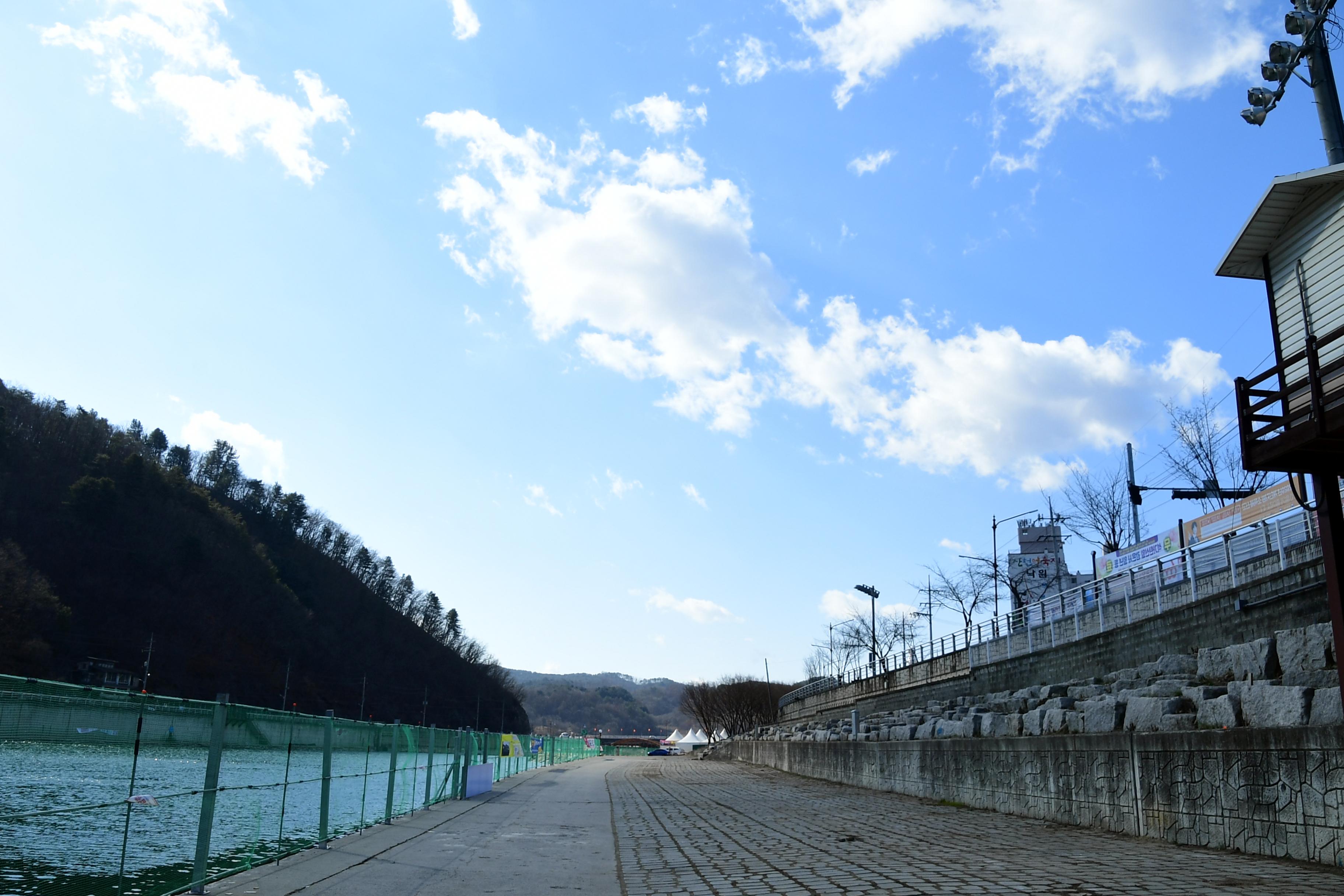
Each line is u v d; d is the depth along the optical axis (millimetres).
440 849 14297
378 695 151375
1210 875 10750
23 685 6543
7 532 105312
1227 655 16656
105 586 110750
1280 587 18562
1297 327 13109
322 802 13531
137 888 8055
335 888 10227
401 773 19531
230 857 11391
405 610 195250
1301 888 9727
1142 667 21359
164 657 110375
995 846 14453
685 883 11438
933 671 42469
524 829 18016
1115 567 39406
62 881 7012
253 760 10836
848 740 36281
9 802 6410
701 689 132750
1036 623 35094
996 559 57094
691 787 34562
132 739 7949
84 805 7027
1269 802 11961
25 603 92500
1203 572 26969
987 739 21172
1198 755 13430
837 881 11258
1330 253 12602
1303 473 12469
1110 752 15781
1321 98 13375
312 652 140625
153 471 136125
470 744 26844
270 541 168750
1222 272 14305
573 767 59188
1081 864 12062
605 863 13398
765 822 19953
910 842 15391
